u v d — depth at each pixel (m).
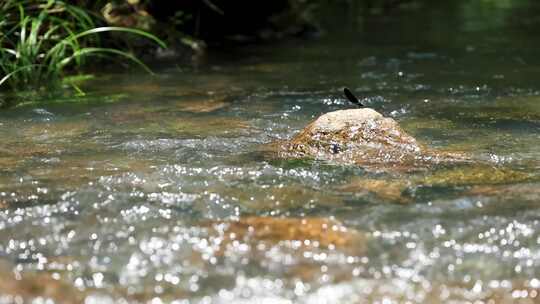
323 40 19.64
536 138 9.41
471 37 19.56
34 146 9.12
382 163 8.12
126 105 11.57
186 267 5.82
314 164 8.11
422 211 6.77
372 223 6.53
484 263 5.87
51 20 14.34
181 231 6.43
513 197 7.09
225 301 5.33
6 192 7.35
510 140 9.30
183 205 6.99
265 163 8.18
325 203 6.99
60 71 14.09
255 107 11.45
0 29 13.67
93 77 14.17
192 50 17.28
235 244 6.18
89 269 5.81
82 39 14.98
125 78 14.13
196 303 5.31
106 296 5.42
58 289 5.51
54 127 10.12
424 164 8.09
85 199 7.15
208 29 19.44
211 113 11.00
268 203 7.00
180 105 11.57
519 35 19.73
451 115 10.82
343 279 5.62
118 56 15.78
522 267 5.80
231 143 9.12
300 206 6.93
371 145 8.55
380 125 8.74
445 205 6.90
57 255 6.04
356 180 7.59
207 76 14.40
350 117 8.82
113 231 6.45
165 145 9.05
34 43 13.50
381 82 13.63
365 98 12.13
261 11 20.45
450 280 5.62
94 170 8.04
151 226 6.54
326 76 14.35
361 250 6.06
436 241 6.21
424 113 10.98
